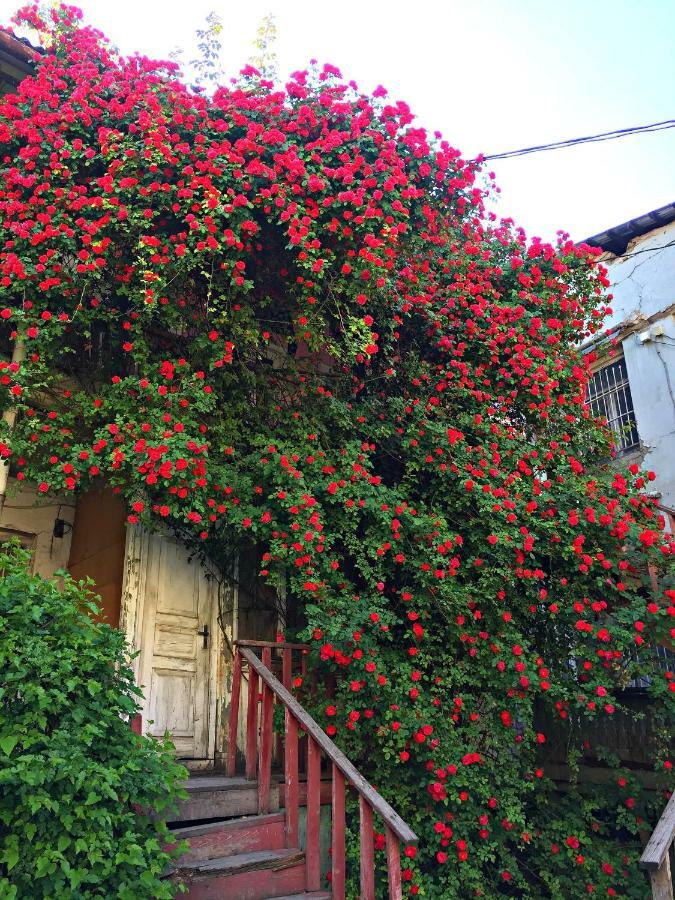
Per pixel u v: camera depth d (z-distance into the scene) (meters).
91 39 5.94
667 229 10.85
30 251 4.79
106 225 4.94
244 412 5.85
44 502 6.18
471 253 6.99
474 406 6.50
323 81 5.80
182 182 5.12
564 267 7.30
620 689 5.97
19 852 2.80
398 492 5.64
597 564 5.87
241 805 4.46
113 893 2.93
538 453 6.64
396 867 3.74
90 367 5.58
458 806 5.02
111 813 3.05
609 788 5.67
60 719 3.17
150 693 5.58
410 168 5.79
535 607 5.92
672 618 5.54
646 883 5.12
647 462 10.46
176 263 4.93
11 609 3.24
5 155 5.24
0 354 5.29
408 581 5.60
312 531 4.93
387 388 6.65
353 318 5.48
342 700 5.15
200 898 3.63
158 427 4.73
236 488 5.11
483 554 5.79
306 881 4.07
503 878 5.17
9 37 5.58
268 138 5.30
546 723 6.44
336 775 4.20
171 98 5.43
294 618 6.44
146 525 5.19
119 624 5.55
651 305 10.88
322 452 5.61
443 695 5.23
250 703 4.84
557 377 7.03
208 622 6.09
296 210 5.13
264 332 5.95
